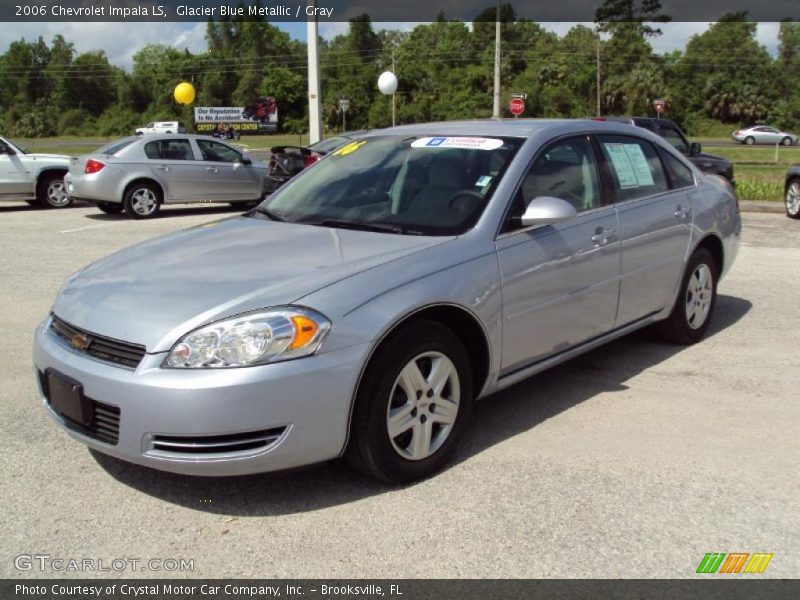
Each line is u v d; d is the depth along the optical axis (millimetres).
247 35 93062
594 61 83875
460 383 3643
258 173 15289
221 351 3010
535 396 4633
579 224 4328
